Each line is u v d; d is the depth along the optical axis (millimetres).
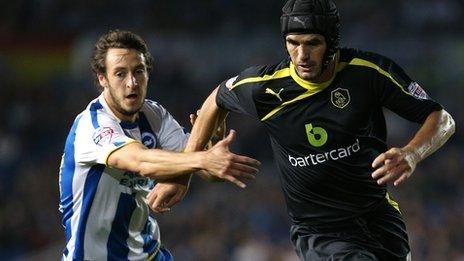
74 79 72188
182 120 67625
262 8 74562
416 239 50656
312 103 19047
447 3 73938
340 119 18953
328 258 19484
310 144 19234
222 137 21953
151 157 19391
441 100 66312
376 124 19406
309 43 18219
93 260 21125
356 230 19703
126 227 21344
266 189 56594
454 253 50625
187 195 58344
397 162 17562
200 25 73875
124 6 76625
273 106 19406
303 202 19922
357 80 18875
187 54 71000
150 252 21938
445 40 68875
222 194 56844
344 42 70375
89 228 21109
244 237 52438
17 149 66062
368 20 72688
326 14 18047
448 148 61969
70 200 21203
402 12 73000
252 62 69875
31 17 76750
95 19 76125
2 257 55875
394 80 18781
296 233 20422
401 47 69062
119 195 21000
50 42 73250
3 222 57375
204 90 69250
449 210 54906
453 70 67562
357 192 19500
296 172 19672
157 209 20594
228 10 74750
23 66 72875
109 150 20000
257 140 62750
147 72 20812
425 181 56812
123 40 20516
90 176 20844
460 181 57375
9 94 71312
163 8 75938
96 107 21109
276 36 71250
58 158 64625
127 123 21219
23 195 59906
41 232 56844
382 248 19797
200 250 51781
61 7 77500
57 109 69312
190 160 18797
